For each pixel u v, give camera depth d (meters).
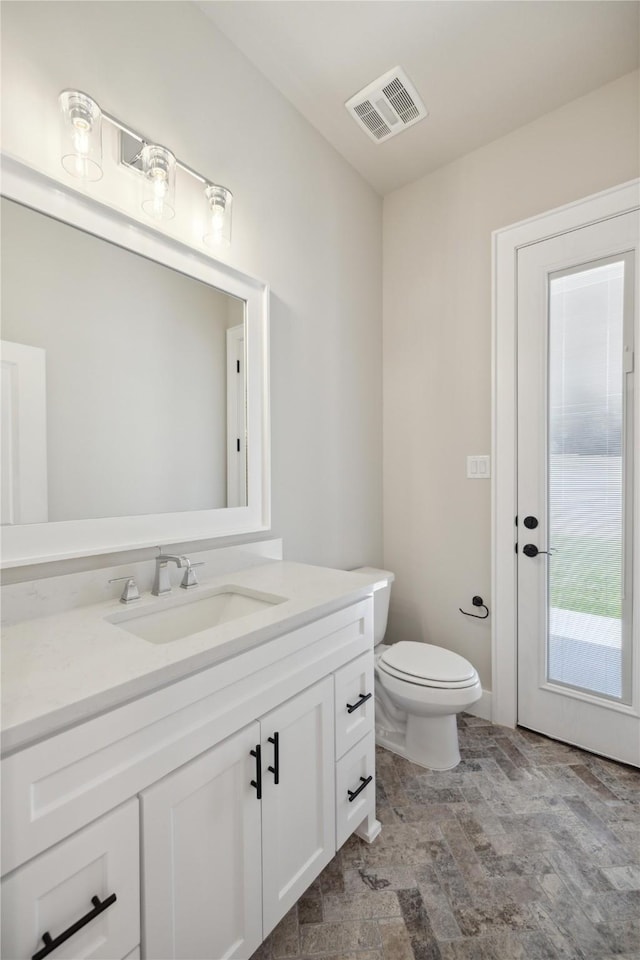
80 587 1.12
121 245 1.20
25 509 1.04
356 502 2.22
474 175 2.09
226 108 1.53
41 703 0.62
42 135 1.05
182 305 1.38
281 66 1.64
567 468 1.86
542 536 1.92
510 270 1.97
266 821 0.96
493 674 2.04
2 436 1.00
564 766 1.72
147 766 0.73
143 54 1.27
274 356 1.74
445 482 2.22
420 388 2.30
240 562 1.53
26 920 0.59
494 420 2.02
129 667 0.74
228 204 1.46
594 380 1.79
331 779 1.17
